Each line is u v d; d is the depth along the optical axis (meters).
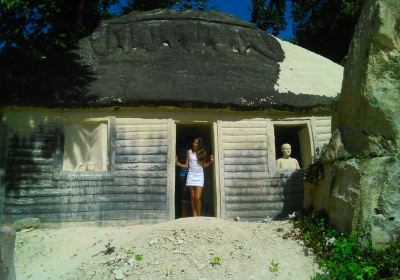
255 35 14.69
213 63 13.21
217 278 7.11
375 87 8.08
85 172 11.37
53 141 11.45
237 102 11.86
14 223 10.84
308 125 12.30
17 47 13.45
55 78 12.16
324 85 13.20
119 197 11.30
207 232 8.27
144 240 8.27
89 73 12.43
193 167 11.25
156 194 11.39
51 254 9.50
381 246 7.41
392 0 8.31
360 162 7.95
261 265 7.43
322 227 8.39
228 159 11.80
